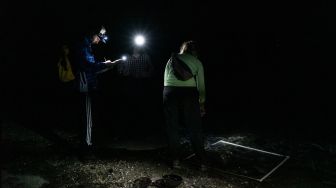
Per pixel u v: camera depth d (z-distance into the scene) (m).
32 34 11.70
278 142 6.10
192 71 4.44
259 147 5.83
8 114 7.34
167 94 4.59
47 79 10.54
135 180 4.29
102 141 6.09
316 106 8.56
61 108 8.05
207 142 6.06
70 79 4.84
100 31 4.92
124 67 7.33
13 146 5.48
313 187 4.37
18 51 11.53
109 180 4.38
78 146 5.64
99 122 7.20
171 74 4.59
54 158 5.04
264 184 4.43
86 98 4.89
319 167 5.01
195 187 4.23
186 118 4.64
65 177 4.41
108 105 8.34
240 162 5.14
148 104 8.50
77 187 4.15
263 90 10.20
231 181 4.48
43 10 11.66
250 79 11.42
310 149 5.76
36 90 9.57
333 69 11.91
